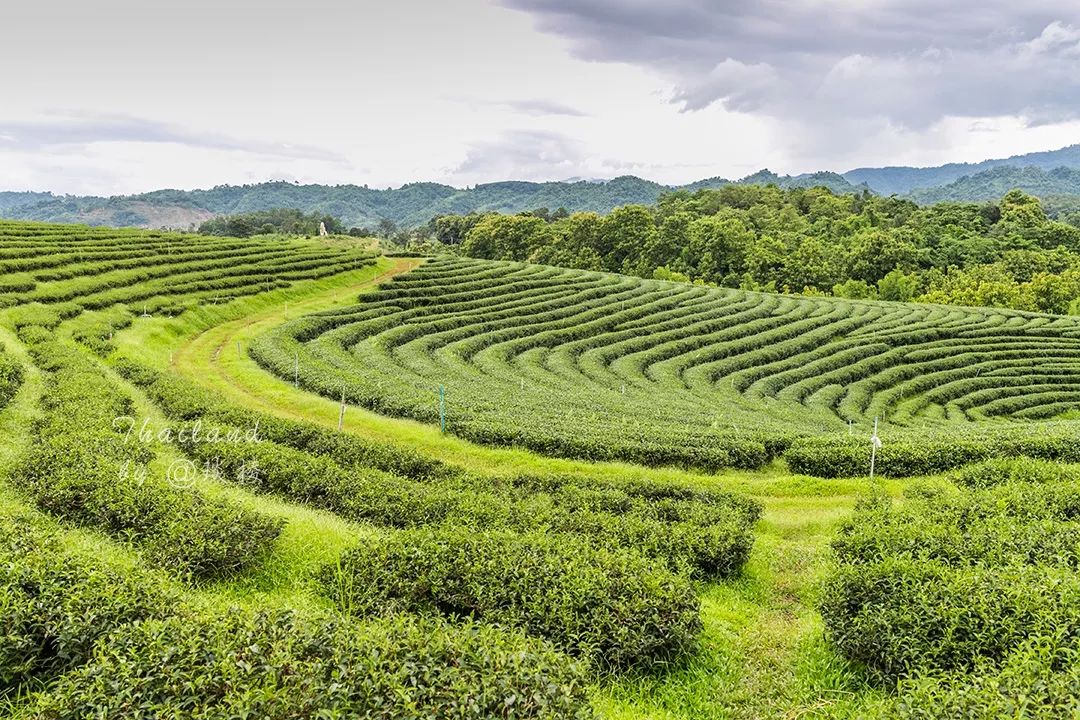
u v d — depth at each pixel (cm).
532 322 6512
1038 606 1199
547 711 931
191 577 1488
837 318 7431
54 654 1091
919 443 2788
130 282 5816
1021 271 11088
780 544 2031
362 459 2464
